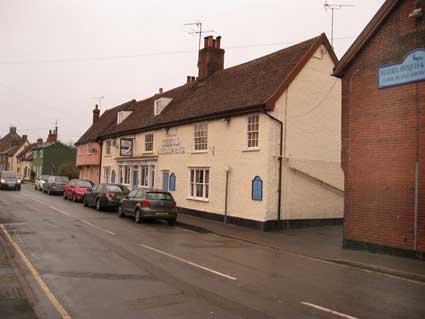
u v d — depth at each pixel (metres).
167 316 6.36
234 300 7.35
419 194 11.94
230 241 15.27
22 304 6.50
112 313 6.44
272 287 8.45
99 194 24.33
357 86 14.06
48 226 16.22
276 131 18.58
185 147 24.06
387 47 13.21
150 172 28.19
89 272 9.06
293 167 18.95
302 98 19.47
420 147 12.02
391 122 12.89
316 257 12.43
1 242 12.27
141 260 10.63
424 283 9.37
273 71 20.67
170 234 16.12
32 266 9.38
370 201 13.33
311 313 6.79
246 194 19.17
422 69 12.13
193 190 23.27
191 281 8.65
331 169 20.27
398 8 12.96
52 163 69.62
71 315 6.28
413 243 12.00
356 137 13.94
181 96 28.19
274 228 18.31
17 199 29.36
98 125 43.53
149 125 27.77
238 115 19.98
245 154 19.44
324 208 20.06
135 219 19.41
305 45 20.62
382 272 10.57
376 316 6.74
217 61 27.53
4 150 98.75
